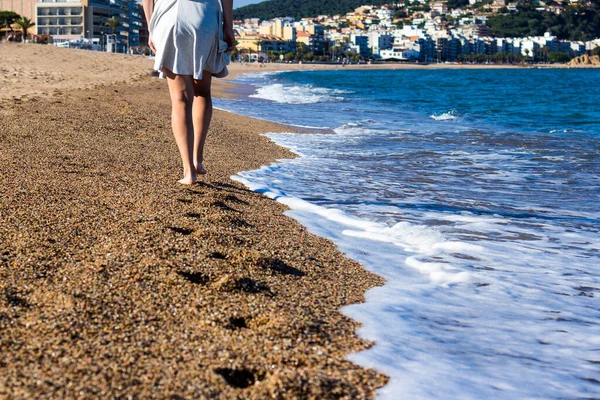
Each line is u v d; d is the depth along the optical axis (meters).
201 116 5.17
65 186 4.71
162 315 2.58
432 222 5.12
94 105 11.80
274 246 3.87
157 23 4.59
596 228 5.03
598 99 30.61
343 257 3.89
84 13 106.88
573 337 2.83
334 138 11.59
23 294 2.66
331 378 2.19
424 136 12.12
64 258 3.13
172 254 3.33
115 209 4.16
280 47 191.88
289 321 2.64
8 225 3.55
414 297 3.24
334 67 164.38
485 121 16.66
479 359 2.53
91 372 2.06
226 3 4.74
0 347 2.18
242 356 2.29
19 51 37.03
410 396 2.14
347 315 2.86
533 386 2.32
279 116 16.55
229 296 2.86
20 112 9.47
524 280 3.66
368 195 6.19
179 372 2.12
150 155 6.75
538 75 100.06
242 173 6.82
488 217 5.34
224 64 4.92
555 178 7.47
